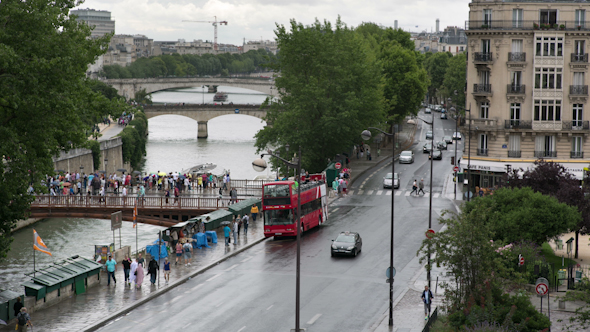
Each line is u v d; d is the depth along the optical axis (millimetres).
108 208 68750
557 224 47438
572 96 78125
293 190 58781
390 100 123125
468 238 35281
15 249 67375
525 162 80000
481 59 80500
